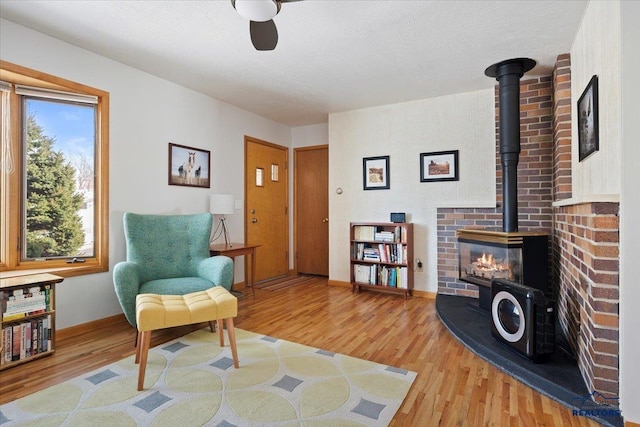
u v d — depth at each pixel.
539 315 2.06
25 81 2.59
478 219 3.69
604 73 1.87
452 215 3.84
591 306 1.72
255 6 1.68
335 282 4.66
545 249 2.86
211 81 3.52
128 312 2.46
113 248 3.03
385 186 4.27
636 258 1.53
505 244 2.80
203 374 2.08
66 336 2.70
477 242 3.12
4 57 2.37
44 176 2.79
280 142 5.25
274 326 3.00
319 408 1.73
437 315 3.30
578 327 2.05
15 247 2.65
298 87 3.67
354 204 4.52
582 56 2.40
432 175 3.98
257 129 4.77
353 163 4.52
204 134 3.92
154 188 3.37
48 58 2.59
